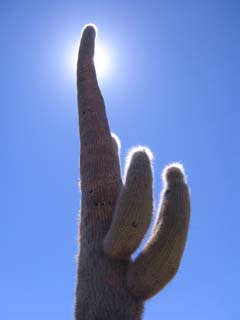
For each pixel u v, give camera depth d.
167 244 4.43
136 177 4.55
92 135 5.41
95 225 4.96
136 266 4.54
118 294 4.55
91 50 6.02
